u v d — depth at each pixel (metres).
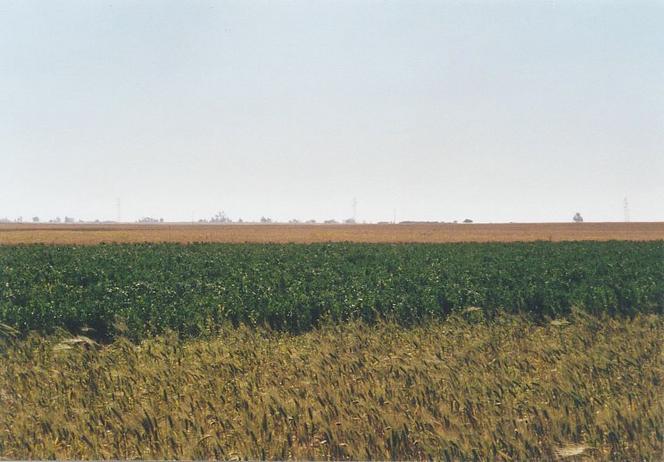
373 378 8.36
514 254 31.67
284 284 18.30
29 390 8.55
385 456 6.55
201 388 8.15
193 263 25.41
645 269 21.45
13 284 18.44
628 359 9.19
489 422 7.00
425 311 15.53
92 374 9.16
